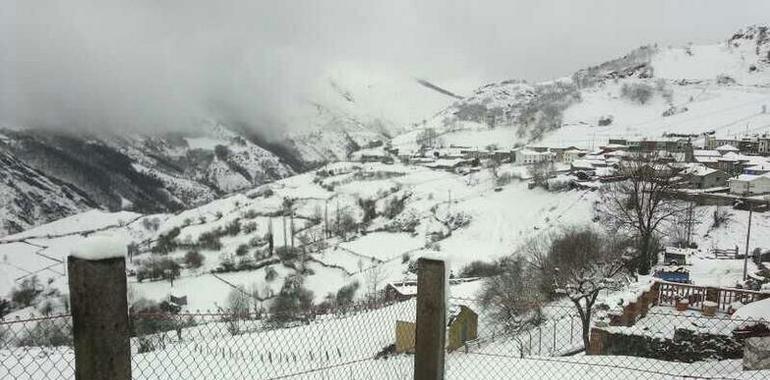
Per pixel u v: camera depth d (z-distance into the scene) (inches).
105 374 137.3
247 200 4662.9
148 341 550.9
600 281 763.4
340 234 3132.4
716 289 566.9
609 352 502.3
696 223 1726.1
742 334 448.8
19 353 384.5
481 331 765.9
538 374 387.5
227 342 567.8
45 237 3804.1
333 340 528.1
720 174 2381.9
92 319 134.9
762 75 7209.6
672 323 509.7
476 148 5999.0
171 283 2378.2
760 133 4372.5
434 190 3757.4
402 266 2230.6
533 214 2684.5
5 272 2815.0
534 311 772.6
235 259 2748.5
